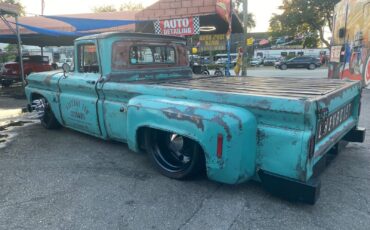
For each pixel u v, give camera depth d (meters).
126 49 4.43
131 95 3.91
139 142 3.74
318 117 2.63
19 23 11.66
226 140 2.79
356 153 4.44
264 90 3.32
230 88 3.55
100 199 3.19
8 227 2.71
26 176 3.78
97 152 4.63
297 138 2.61
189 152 3.39
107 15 11.60
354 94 3.98
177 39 5.23
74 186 3.49
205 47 12.39
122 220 2.80
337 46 10.67
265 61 43.44
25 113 8.04
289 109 2.62
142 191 3.35
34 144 5.08
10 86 16.28
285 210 2.92
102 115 4.34
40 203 3.12
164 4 9.36
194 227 2.68
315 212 2.88
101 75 4.31
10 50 31.91
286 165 2.71
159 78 4.91
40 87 5.76
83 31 10.45
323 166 3.11
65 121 5.22
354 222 2.72
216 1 8.84
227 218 2.81
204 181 3.56
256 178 2.99
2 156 4.52
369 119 6.51
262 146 2.85
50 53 34.34
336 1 34.31
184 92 3.39
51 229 2.68
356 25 9.57
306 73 24.44
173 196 3.22
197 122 2.95
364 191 3.28
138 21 9.63
